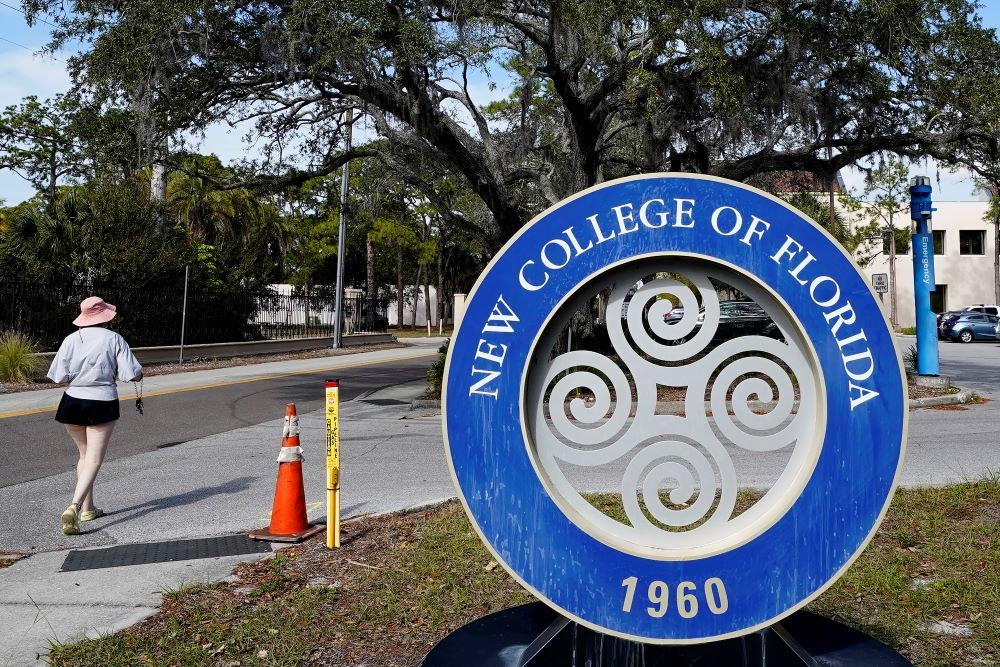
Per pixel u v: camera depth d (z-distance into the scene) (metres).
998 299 48.53
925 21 13.98
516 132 19.47
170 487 8.19
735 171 16.39
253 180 17.47
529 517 3.26
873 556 5.20
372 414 13.75
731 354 3.29
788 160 16.25
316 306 34.06
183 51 13.07
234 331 27.95
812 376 3.25
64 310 21.00
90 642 4.14
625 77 14.71
